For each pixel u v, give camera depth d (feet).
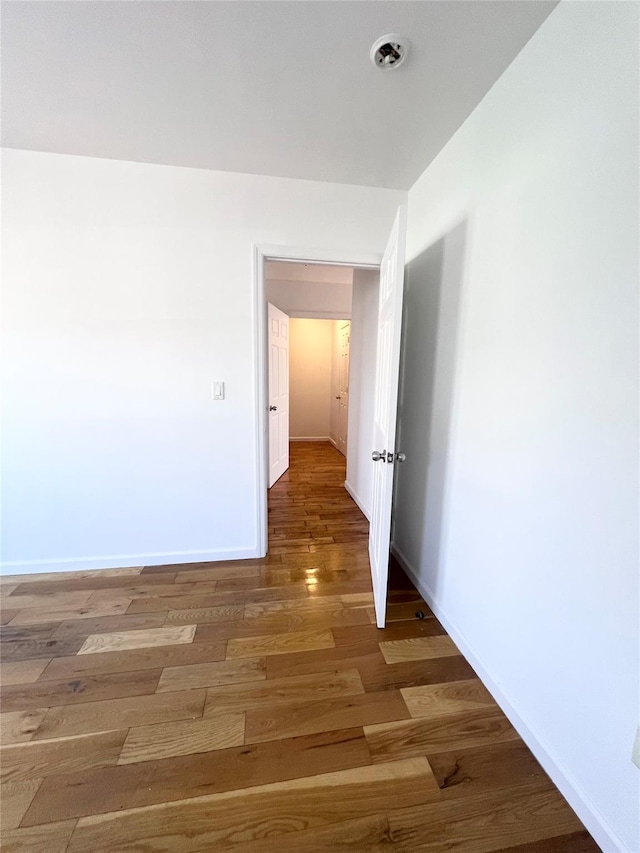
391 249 5.57
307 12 3.56
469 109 4.82
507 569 4.26
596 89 3.01
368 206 6.95
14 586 6.66
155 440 7.08
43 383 6.61
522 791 3.49
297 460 16.30
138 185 6.31
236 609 6.07
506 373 4.23
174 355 6.88
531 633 3.88
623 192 2.79
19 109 4.97
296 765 3.67
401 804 3.37
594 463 3.10
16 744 3.84
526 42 3.79
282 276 14.07
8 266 6.22
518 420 4.04
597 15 2.98
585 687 3.24
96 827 3.16
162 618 5.83
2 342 6.39
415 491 6.93
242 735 3.97
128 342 6.72
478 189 4.75
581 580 3.26
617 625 2.93
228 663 4.95
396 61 4.08
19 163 6.00
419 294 6.67
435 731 4.06
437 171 5.90
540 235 3.67
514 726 4.11
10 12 3.57
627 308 2.79
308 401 20.33
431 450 6.19
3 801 3.34
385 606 5.90
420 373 6.64
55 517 7.04
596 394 3.07
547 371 3.61
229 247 6.68
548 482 3.62
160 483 7.23
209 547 7.61
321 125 5.23
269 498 11.52
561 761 3.49
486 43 3.83
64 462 6.89
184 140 5.64
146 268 6.56
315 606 6.19
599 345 3.03
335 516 10.09
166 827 3.17
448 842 3.11
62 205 6.20
